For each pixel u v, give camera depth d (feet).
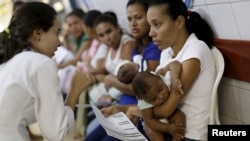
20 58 4.14
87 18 9.14
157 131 4.51
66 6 14.99
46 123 4.06
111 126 4.69
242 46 4.42
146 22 5.69
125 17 8.43
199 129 4.46
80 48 10.47
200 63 4.29
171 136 4.59
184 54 4.43
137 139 4.39
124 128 4.54
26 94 3.97
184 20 4.49
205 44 4.49
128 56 6.75
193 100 4.47
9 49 4.30
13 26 4.27
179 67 4.31
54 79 4.04
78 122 8.86
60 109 4.06
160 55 5.35
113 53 7.45
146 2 5.62
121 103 6.10
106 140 5.57
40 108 4.03
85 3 12.26
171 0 4.37
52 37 4.30
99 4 10.48
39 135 9.40
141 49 6.08
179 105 4.57
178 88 4.16
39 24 4.16
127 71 5.69
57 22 4.33
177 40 4.55
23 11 4.21
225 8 4.58
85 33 10.31
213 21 4.97
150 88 4.13
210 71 4.44
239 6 4.28
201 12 5.21
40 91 3.98
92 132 6.44
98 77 7.75
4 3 10.87
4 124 3.98
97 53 8.55
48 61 4.10
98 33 7.39
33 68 4.00
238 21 4.41
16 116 4.02
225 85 5.09
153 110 4.36
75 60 9.88
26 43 4.26
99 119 4.85
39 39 4.25
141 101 4.37
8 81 3.99
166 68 4.62
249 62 4.31
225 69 4.88
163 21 4.36
